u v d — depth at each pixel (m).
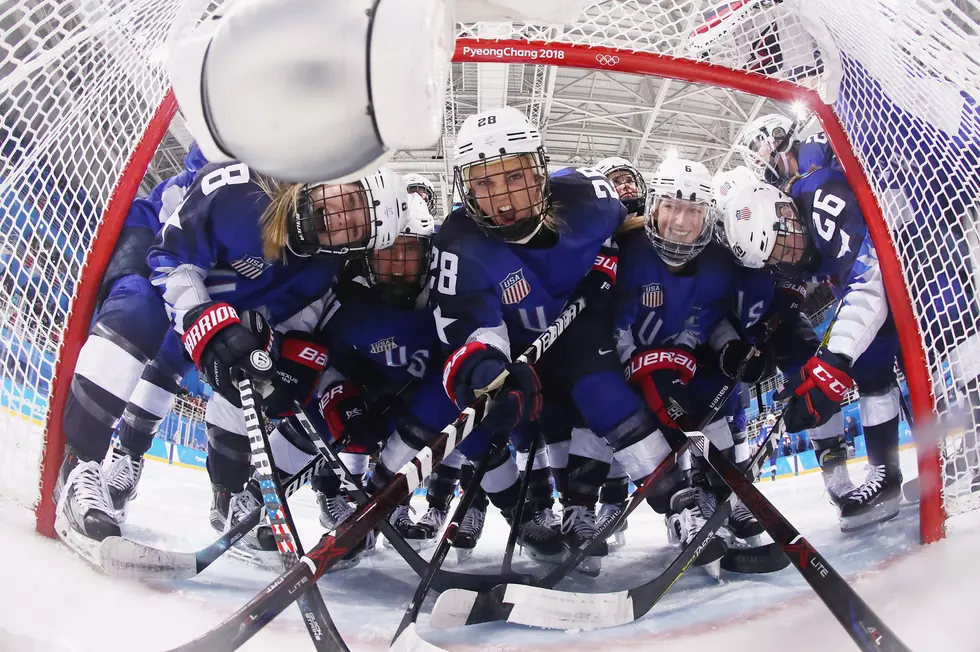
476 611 1.81
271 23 0.72
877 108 2.29
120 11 2.01
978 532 1.86
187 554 2.04
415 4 0.71
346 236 2.34
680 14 2.34
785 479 5.48
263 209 2.36
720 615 1.74
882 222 2.26
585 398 2.47
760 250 2.71
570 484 3.04
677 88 12.10
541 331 2.69
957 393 2.12
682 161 2.62
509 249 2.53
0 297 2.13
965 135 2.09
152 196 2.83
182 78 0.78
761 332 3.18
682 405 3.00
